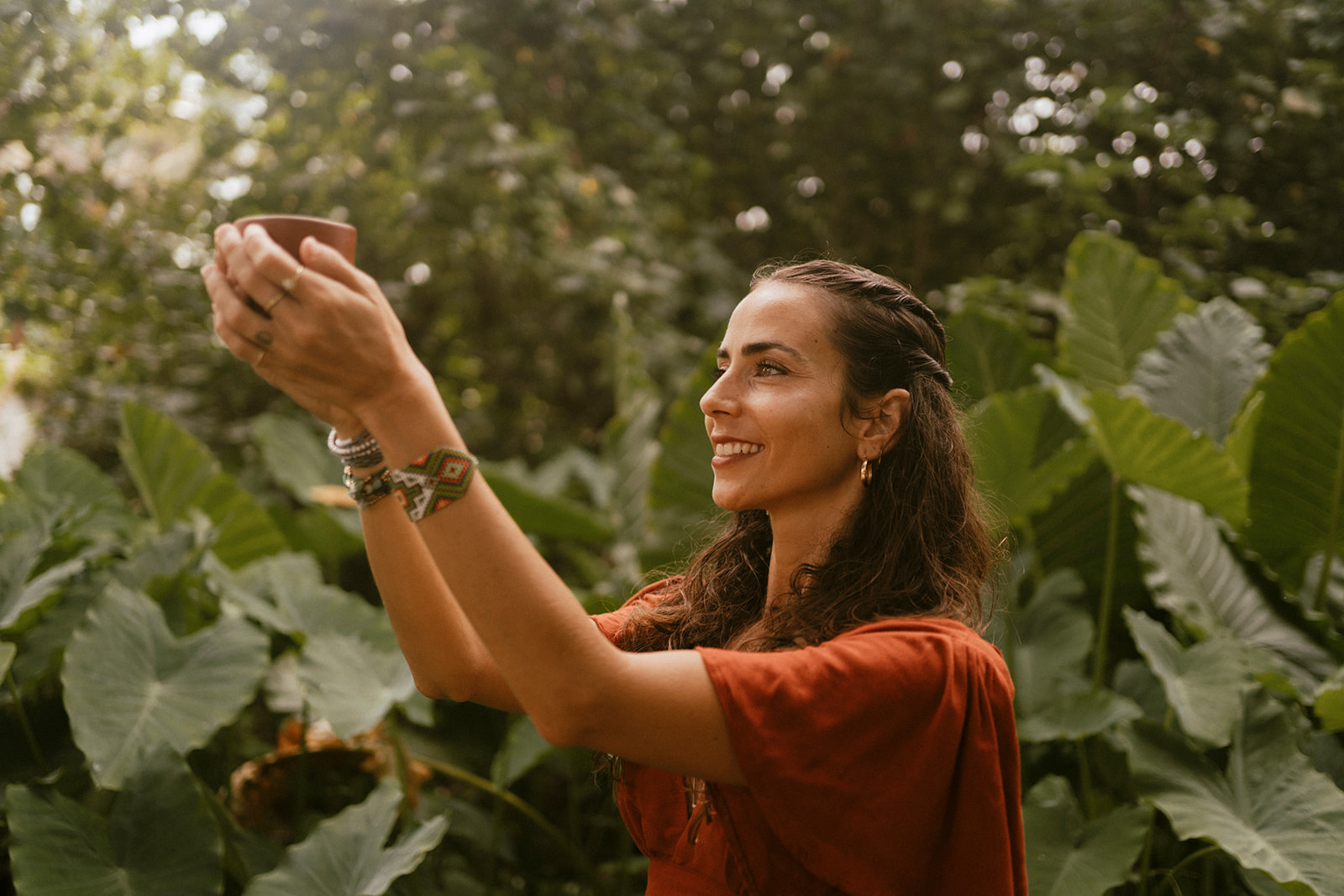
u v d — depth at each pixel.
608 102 4.93
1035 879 2.08
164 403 4.25
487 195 4.41
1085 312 3.45
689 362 4.55
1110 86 4.50
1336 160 4.20
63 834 2.02
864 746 0.93
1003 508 2.67
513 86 4.74
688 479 3.04
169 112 4.48
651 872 1.18
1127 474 2.49
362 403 0.84
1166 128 3.97
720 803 1.00
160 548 2.69
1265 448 2.72
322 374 0.82
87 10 4.21
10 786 2.06
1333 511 2.69
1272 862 1.80
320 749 2.83
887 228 5.30
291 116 4.55
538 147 4.33
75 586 2.60
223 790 2.79
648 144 5.10
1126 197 4.64
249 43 4.44
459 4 4.55
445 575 0.84
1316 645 2.53
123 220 4.32
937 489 1.18
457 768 3.10
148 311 4.37
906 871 0.95
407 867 1.95
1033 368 3.32
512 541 0.84
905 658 0.97
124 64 4.33
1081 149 4.48
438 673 1.18
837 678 0.94
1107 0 4.52
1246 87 4.21
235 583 2.78
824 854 0.93
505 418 5.18
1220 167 4.42
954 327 3.38
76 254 4.26
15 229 3.94
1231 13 4.29
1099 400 2.32
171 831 2.10
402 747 2.83
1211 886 2.33
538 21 4.70
